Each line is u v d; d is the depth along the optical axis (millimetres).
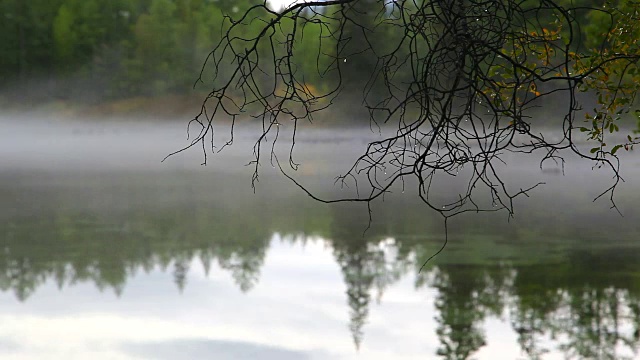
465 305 9938
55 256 14031
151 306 10352
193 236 16406
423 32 3061
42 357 8359
